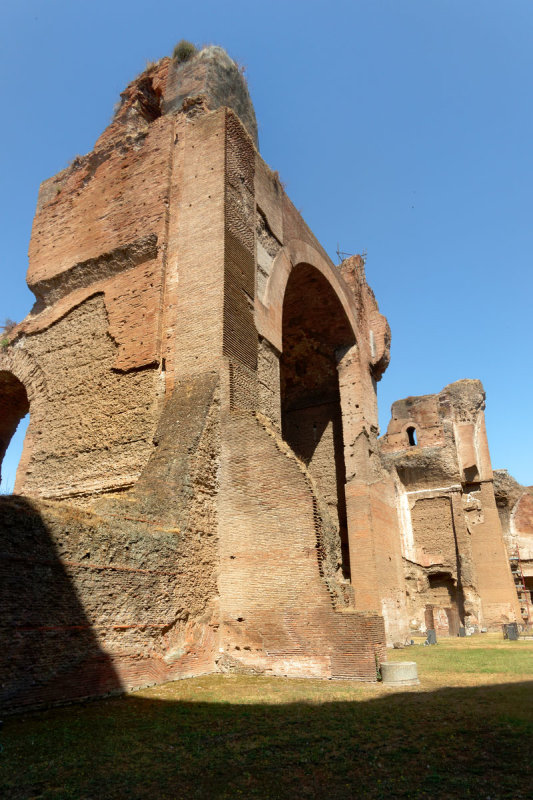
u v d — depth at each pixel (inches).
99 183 654.5
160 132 616.1
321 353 904.9
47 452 569.0
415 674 373.4
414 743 214.7
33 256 683.4
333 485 848.3
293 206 745.0
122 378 532.7
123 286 574.6
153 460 441.1
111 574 327.6
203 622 404.8
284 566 422.6
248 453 461.1
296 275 788.6
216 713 270.4
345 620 394.9
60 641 288.0
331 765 190.1
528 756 193.6
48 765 189.2
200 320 503.2
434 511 1328.7
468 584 1232.8
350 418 831.1
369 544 735.7
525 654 584.7
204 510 430.0
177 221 563.8
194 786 171.2
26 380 637.9
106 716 260.8
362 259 1032.8
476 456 1457.9
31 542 284.2
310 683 366.0
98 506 354.0
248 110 705.6
